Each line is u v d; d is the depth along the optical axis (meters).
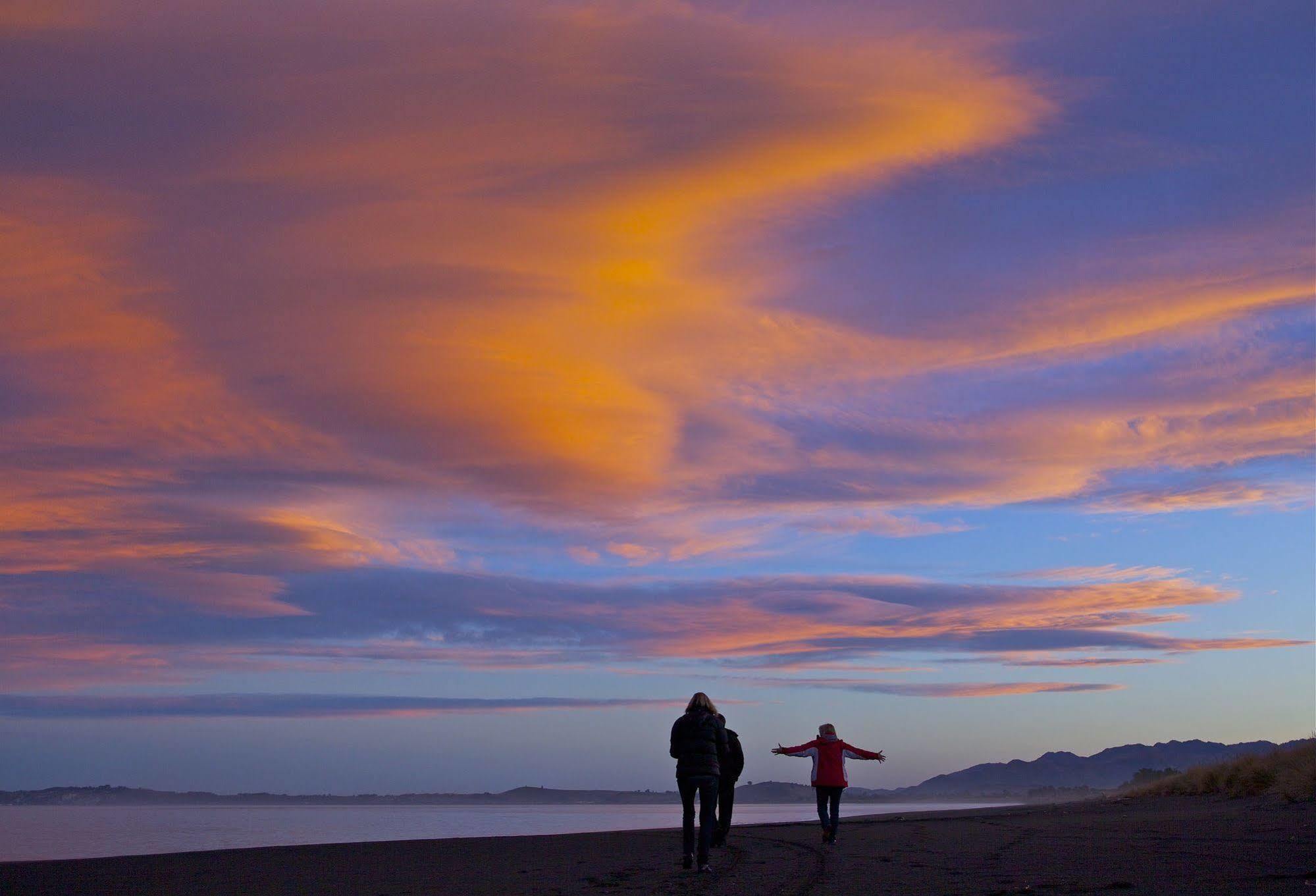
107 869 15.40
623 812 177.00
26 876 14.40
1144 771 51.34
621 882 12.27
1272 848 12.58
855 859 14.38
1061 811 29.38
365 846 20.31
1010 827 21.42
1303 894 8.42
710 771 13.47
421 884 12.62
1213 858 11.77
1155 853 12.84
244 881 13.31
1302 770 21.75
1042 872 11.23
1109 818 22.05
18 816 150.75
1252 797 24.38
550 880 12.80
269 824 87.12
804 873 12.54
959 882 10.72
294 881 13.26
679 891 11.02
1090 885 9.70
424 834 52.66
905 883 10.92
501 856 17.03
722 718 14.11
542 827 67.88
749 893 10.59
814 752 18.03
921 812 42.25
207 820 115.12
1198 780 28.94
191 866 15.73
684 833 13.55
